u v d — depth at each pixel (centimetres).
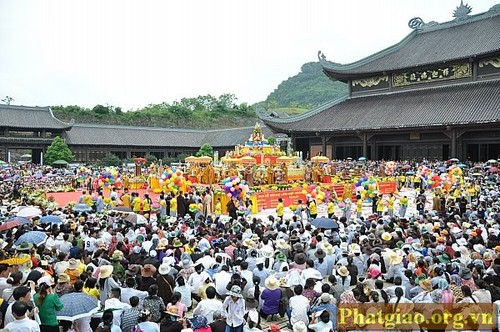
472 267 1442
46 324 1020
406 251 1733
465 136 6469
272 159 5575
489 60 6688
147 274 1359
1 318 1059
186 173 5206
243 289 1353
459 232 2033
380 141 7462
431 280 1312
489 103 6053
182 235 1845
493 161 5441
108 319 962
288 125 8181
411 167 5966
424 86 7500
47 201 3397
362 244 1830
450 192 3834
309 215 3159
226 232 2092
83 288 1210
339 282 1372
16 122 8850
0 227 1925
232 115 15238
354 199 4375
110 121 12706
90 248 1758
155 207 3647
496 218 2455
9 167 6706
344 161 7031
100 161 9344
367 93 8350
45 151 9144
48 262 1463
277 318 1434
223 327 1123
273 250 1709
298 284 1287
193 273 1430
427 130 6569
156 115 13638
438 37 8131
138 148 10200
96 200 3303
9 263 1276
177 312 1113
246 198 3462
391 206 3425
